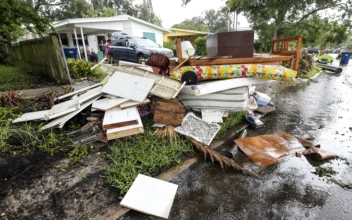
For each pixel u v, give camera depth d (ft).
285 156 8.94
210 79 12.14
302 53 33.19
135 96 10.05
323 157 8.59
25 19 14.93
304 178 7.54
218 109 11.62
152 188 6.73
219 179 7.48
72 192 6.53
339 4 46.01
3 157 7.41
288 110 15.35
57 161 7.89
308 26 53.62
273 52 14.99
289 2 41.98
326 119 13.46
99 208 6.00
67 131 9.68
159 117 10.05
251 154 9.03
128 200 6.19
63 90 16.31
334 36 55.77
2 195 6.26
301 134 11.29
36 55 21.72
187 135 9.54
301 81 26.45
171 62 12.98
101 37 53.47
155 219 5.77
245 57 11.48
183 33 74.74
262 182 7.33
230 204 6.31
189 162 8.40
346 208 6.14
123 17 44.16
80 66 22.30
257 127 11.87
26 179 6.97
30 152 7.98
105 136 9.17
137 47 31.35
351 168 8.14
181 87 10.30
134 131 8.98
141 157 8.09
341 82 26.55
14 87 17.22
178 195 6.67
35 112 10.73
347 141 10.41
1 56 33.81
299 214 5.94
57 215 5.72
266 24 54.29
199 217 5.84
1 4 13.25
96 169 7.57
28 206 5.95
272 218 5.81
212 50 12.71
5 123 9.58
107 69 13.48
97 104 10.00
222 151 9.49
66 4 84.23
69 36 46.70
